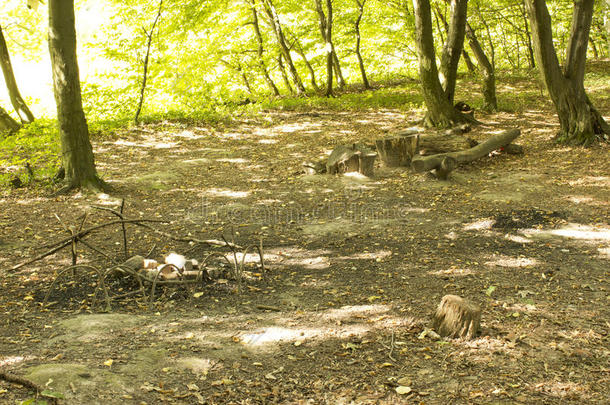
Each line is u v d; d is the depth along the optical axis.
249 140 14.84
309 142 14.47
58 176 10.50
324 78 28.42
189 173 11.69
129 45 16.75
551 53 12.60
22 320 5.05
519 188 9.91
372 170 11.15
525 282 6.02
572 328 4.87
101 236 7.96
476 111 17.83
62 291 5.87
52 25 9.75
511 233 7.73
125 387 3.82
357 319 5.16
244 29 23.28
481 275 6.26
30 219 8.70
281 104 19.70
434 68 15.59
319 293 5.85
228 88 19.81
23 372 3.89
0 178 10.51
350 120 17.23
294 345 4.63
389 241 7.61
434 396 3.86
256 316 5.25
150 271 5.99
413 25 24.25
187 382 3.99
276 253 7.25
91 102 16.25
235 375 4.12
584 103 12.84
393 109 18.81
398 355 4.45
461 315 4.69
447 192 9.95
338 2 24.25
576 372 4.13
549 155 12.20
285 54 23.23
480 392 3.88
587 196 9.25
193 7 17.28
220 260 6.92
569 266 6.49
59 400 3.51
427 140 12.12
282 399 3.83
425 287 5.94
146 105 18.17
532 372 4.14
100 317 5.11
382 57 27.72
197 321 5.12
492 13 26.03
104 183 10.39
